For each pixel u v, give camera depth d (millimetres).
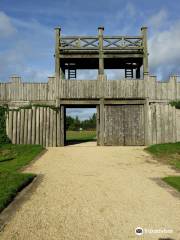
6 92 21359
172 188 8992
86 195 8148
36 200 7637
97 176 10836
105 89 21281
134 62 23688
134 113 21312
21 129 20312
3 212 6652
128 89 21297
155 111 20984
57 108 21000
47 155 16031
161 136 20891
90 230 5617
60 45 21672
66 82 21359
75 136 39500
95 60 22812
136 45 21734
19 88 21359
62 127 20969
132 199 7766
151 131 20891
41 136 20469
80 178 10445
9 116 20328
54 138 20656
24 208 6957
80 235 5375
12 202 7449
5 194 7629
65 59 22344
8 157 16141
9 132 20234
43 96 21281
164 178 10219
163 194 8281
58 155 16047
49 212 6668
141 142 21109
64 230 5613
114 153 16812
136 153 16844
